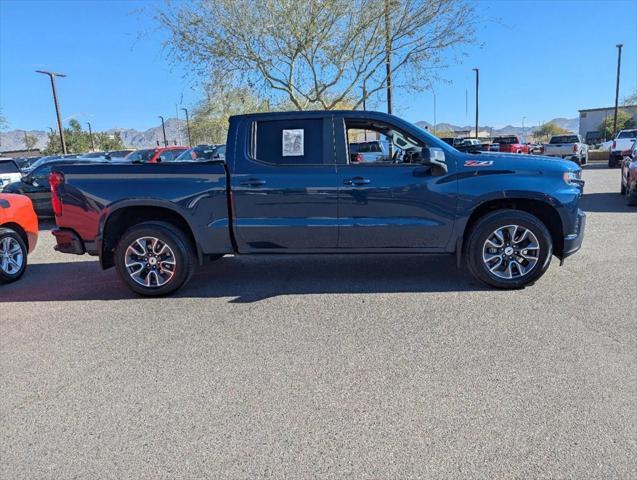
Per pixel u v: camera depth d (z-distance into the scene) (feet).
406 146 18.16
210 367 12.32
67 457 8.96
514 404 10.12
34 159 108.27
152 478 8.32
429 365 11.97
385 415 9.92
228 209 17.65
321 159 17.46
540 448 8.71
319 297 17.49
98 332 14.98
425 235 17.37
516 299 16.43
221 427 9.71
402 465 8.41
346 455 8.73
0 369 12.66
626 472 8.05
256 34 45.65
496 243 17.24
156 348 13.61
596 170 81.05
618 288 17.13
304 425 9.69
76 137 211.82
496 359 12.14
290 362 12.42
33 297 18.97
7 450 9.23
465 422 9.57
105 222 17.95
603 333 13.42
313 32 45.50
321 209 17.39
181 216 18.06
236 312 16.26
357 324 14.78
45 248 29.86
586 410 9.80
